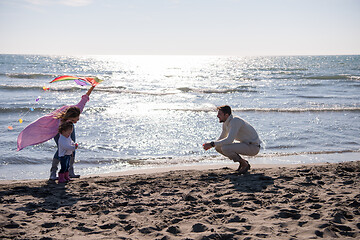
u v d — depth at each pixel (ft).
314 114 52.42
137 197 13.35
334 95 82.84
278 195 13.01
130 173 22.02
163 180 16.85
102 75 154.40
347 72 177.58
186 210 11.47
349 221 9.85
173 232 9.30
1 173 22.17
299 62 373.20
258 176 16.87
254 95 83.30
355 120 46.93
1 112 50.96
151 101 69.05
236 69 232.32
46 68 195.00
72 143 16.28
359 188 13.85
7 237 8.87
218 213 11.03
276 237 8.60
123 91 84.79
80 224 10.05
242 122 17.10
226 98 76.74
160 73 182.29
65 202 12.57
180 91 90.89
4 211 11.18
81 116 46.83
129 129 38.81
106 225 9.93
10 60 293.02
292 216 10.40
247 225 9.62
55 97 72.23
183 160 26.61
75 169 23.58
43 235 9.00
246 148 17.29
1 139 31.78
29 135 15.90
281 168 19.83
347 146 31.89
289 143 32.83
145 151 29.48
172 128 40.01
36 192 14.21
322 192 13.30
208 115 50.60
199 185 15.33
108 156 27.37
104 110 53.21
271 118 48.08
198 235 8.82
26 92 79.25
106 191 14.19
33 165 24.40
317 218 10.09
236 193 13.56
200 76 159.12
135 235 9.11
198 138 35.09
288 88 101.19
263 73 182.39
